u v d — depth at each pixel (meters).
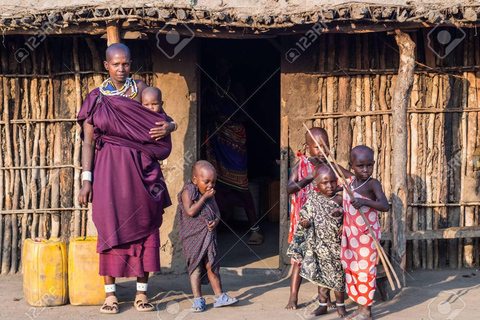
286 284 6.42
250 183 9.08
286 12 5.72
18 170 6.83
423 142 6.76
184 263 6.77
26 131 6.82
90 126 5.51
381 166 6.70
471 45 6.73
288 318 5.16
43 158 6.82
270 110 10.00
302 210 5.28
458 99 6.80
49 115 6.83
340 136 6.75
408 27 5.80
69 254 5.55
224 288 6.24
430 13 5.55
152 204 5.39
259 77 10.02
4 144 6.83
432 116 6.75
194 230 5.43
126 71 5.45
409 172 6.77
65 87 6.80
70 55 6.78
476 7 5.60
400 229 6.14
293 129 6.79
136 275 5.35
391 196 6.59
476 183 6.80
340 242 5.16
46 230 6.83
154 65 6.71
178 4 5.66
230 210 9.07
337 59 6.72
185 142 6.74
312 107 6.77
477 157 6.69
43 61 6.80
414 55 6.05
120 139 5.39
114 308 5.31
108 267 5.35
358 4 5.65
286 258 6.77
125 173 5.32
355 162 5.02
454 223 6.84
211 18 5.65
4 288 6.23
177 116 6.73
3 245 6.83
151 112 5.36
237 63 9.95
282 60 6.78
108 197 5.29
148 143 5.41
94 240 5.62
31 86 6.82
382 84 6.69
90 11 5.58
